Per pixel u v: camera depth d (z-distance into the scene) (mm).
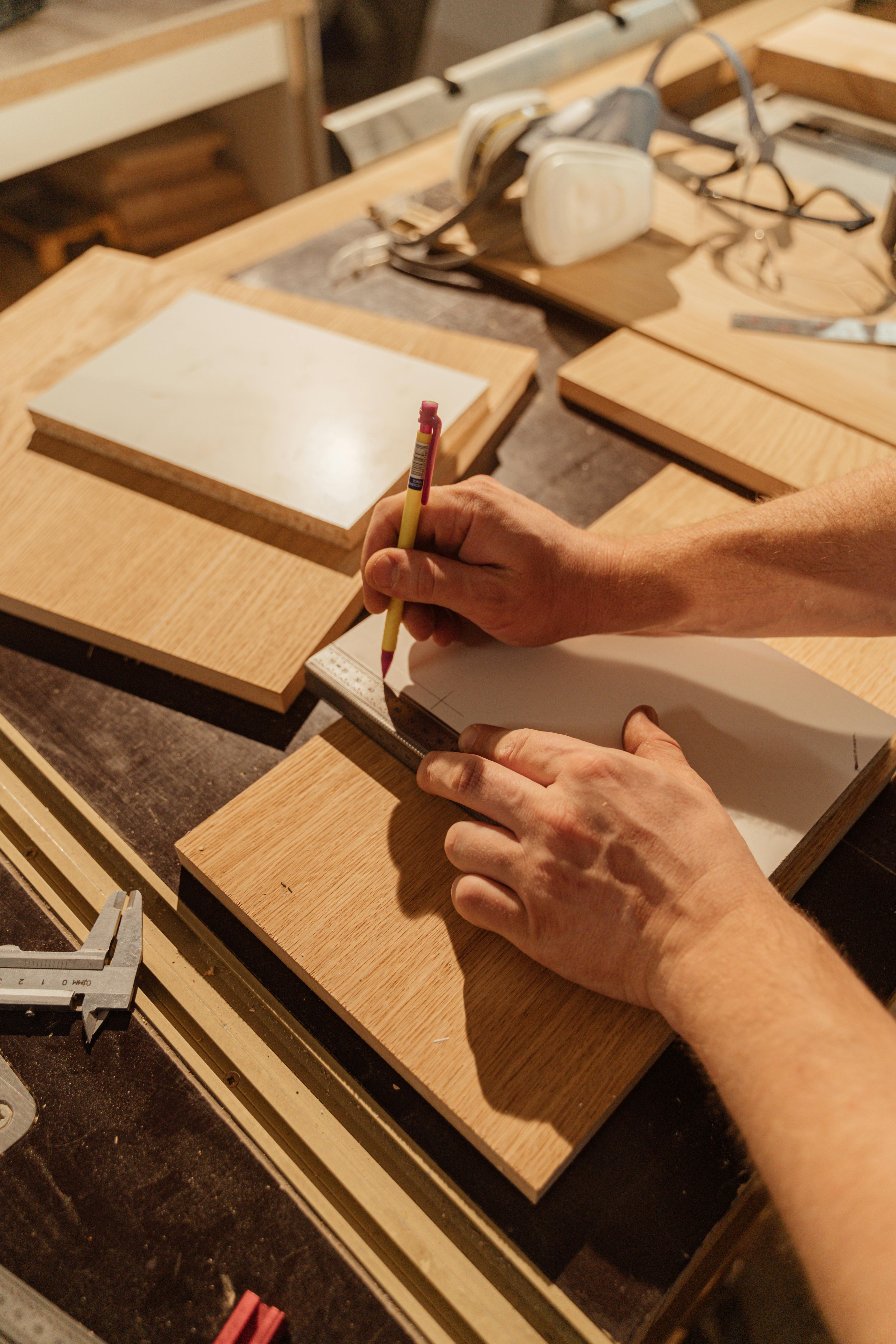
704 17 2156
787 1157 430
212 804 714
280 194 2277
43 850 688
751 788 659
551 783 595
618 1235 508
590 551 703
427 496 674
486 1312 487
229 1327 473
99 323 1132
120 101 1746
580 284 1212
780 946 497
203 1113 563
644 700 714
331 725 743
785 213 1286
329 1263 509
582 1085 540
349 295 1232
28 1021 603
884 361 1077
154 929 645
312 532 861
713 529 712
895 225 1216
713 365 1083
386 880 635
